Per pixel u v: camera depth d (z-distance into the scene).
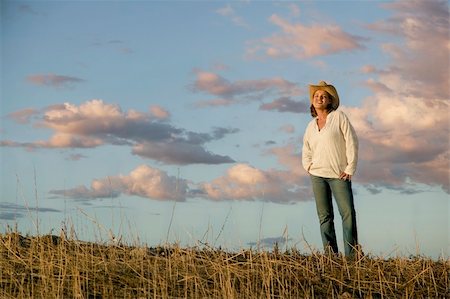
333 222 8.28
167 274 6.57
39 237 7.54
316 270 6.90
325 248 7.73
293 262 6.98
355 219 8.06
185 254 7.28
